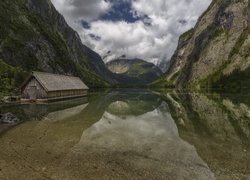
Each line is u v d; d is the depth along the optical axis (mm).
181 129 37562
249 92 148125
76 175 19172
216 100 89312
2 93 79438
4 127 37219
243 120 45438
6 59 157375
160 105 73438
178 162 22375
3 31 173375
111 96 117625
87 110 59062
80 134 33469
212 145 28250
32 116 47812
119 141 29906
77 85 105562
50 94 80312
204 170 20406
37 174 19234
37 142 28953
